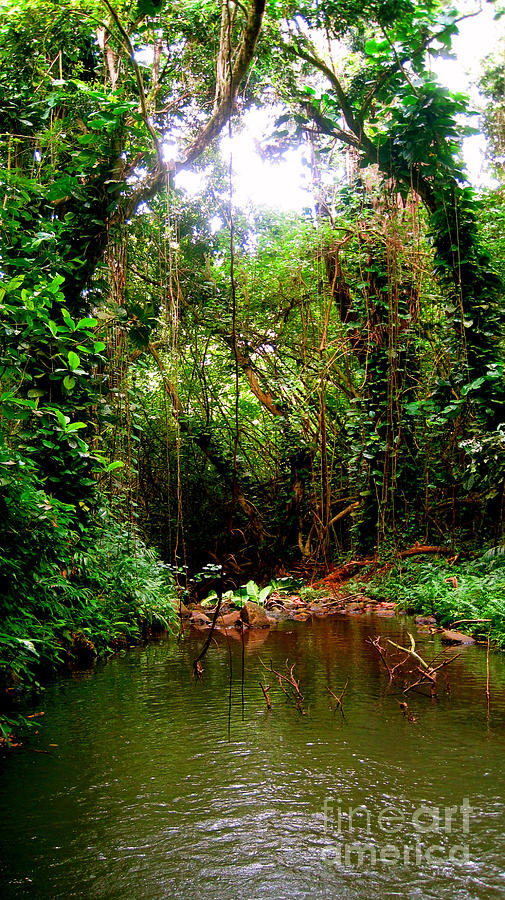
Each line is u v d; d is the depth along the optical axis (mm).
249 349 11438
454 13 6555
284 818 2070
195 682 4152
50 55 6430
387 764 2531
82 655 5000
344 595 9016
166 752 2742
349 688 3830
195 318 11008
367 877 1701
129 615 6145
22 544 3564
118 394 6227
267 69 7891
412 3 6566
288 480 11859
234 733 2994
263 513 12227
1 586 3555
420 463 9578
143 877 1716
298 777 2418
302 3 6902
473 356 7512
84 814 2127
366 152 7836
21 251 4613
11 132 5871
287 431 11773
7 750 2807
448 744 2752
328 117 8094
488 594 5859
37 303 3627
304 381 11023
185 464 12305
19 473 3408
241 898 1606
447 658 4656
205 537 11906
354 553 10500
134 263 8930
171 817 2096
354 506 10398
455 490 8492
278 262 10641
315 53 7473
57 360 5176
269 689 3883
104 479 6738
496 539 8047
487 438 7035
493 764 2496
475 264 7473
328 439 12016
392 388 9258
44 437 5109
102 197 5844
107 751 2768
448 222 7402
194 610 8500
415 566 8461
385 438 9648
